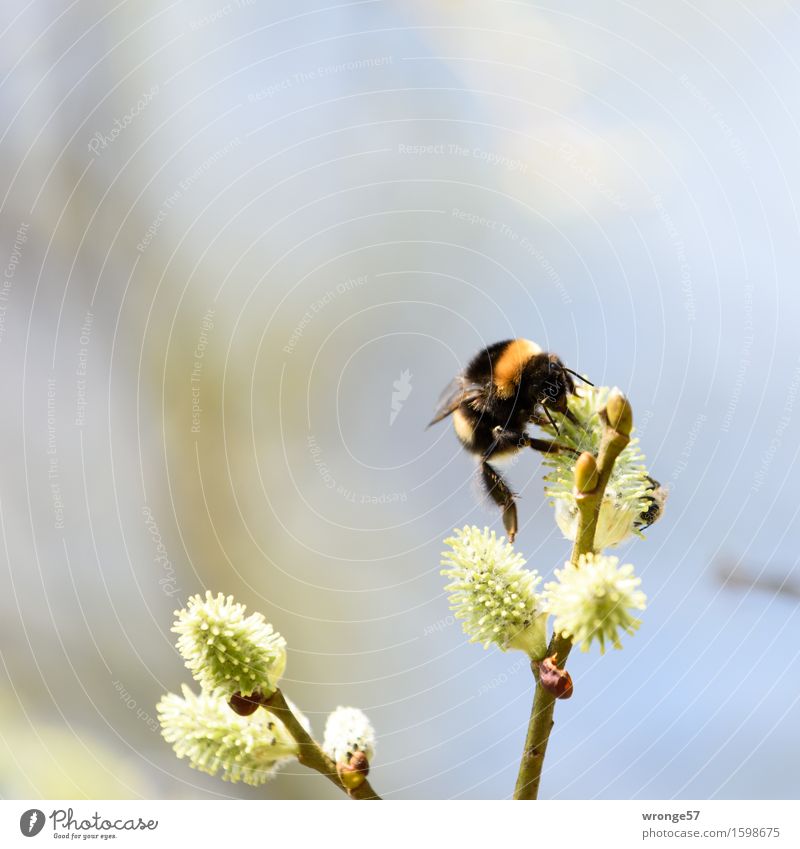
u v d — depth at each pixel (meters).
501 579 0.82
